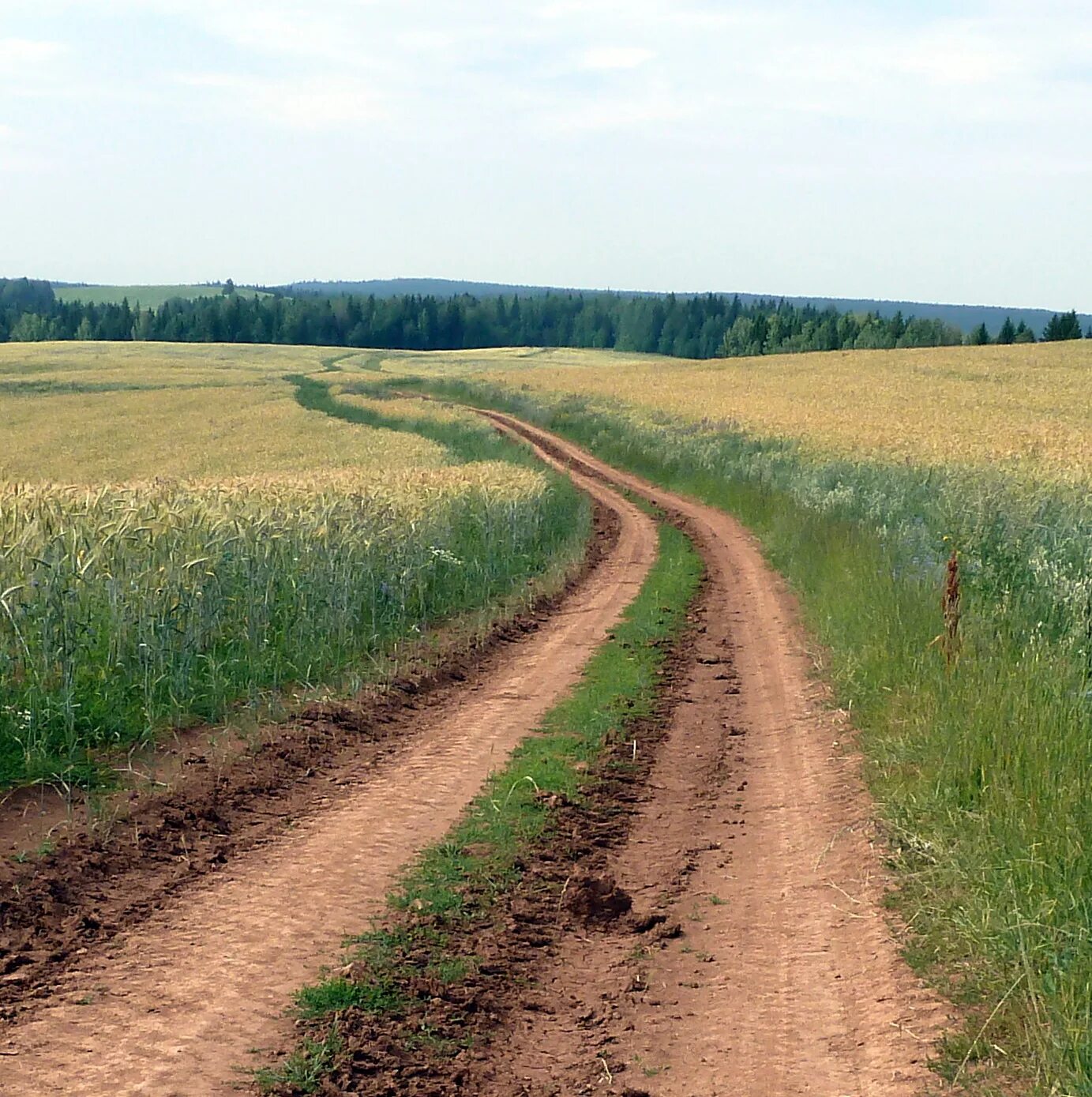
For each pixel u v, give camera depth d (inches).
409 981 225.1
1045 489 760.3
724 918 267.0
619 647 596.7
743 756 405.7
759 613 700.7
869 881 279.0
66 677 385.1
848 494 940.0
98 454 1727.4
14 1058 191.2
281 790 356.2
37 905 257.9
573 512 1217.4
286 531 572.1
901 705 386.9
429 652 570.6
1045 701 316.5
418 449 1550.2
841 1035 209.5
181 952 237.1
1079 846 228.4
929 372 3189.0
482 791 354.6
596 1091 191.6
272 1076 187.5
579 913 267.0
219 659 485.4
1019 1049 188.5
